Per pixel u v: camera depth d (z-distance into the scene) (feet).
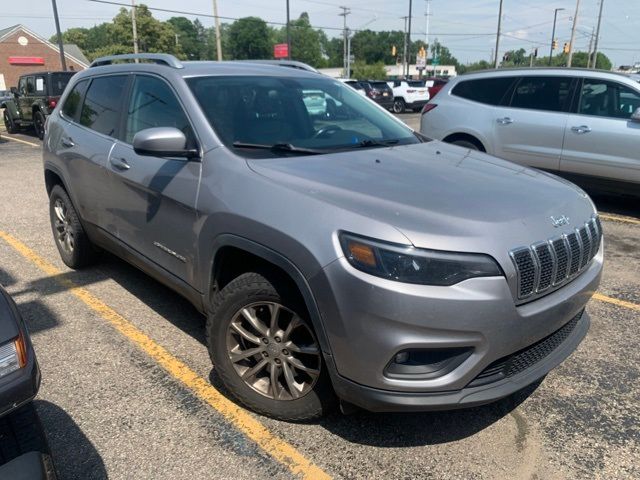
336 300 7.55
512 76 24.81
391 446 8.87
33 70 192.03
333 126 12.01
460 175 9.66
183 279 10.69
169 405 9.89
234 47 304.71
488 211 8.11
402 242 7.32
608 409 9.88
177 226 10.42
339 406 9.38
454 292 7.24
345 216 7.74
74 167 14.34
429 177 9.37
